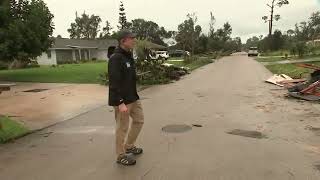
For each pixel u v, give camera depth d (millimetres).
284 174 5312
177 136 7629
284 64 30500
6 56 23469
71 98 13945
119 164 5926
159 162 5965
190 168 5648
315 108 10383
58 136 7949
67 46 55281
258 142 7012
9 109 11602
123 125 5863
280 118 9219
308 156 6113
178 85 18125
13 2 24312
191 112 10438
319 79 12922
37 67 38281
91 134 8031
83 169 5773
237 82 18578
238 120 9133
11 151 6875
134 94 5980
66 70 31547
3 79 23594
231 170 5520
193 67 33094
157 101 12859
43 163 6121
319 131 7785
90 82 20234
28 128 8641
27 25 24016
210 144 6945
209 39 78812
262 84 17234
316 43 58906
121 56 5695
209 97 13438
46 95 15094
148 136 7664
